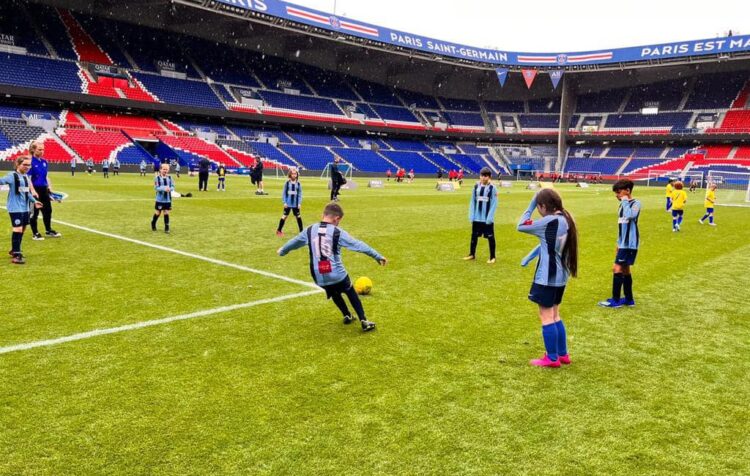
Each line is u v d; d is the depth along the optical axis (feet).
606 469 10.55
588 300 24.06
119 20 168.04
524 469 10.44
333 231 17.76
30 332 16.97
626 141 215.92
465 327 19.24
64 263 27.25
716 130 195.72
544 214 15.71
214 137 169.78
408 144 228.02
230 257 30.53
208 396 13.05
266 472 10.03
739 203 97.50
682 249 39.73
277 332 17.98
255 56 201.16
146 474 9.88
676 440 11.74
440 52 195.62
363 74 226.58
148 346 16.22
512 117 241.76
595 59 196.65
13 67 139.54
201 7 146.92
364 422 12.03
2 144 125.90
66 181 95.81
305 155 184.85
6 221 40.65
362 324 18.34
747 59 182.80
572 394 13.92
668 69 206.08
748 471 10.62
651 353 17.24
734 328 20.21
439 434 11.64
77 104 152.87
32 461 10.17
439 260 32.45
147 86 162.71
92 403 12.50
